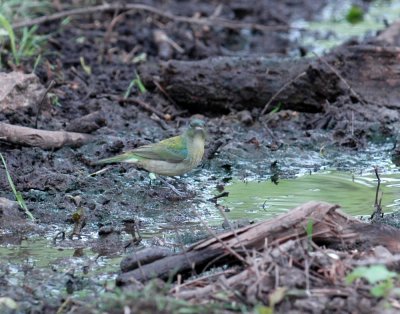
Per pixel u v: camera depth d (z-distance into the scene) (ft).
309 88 53.01
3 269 33.37
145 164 42.45
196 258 31.09
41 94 49.75
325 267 29.30
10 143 45.14
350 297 27.66
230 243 31.17
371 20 79.92
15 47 58.44
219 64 53.88
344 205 40.27
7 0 65.16
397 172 45.98
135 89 55.67
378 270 27.76
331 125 51.60
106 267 33.71
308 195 42.14
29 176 42.45
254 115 53.11
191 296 28.40
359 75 53.57
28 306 29.71
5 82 48.80
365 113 51.62
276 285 28.17
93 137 47.67
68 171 43.83
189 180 44.68
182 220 39.06
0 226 37.91
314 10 82.84
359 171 46.29
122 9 66.08
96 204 40.22
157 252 31.68
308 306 27.32
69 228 38.22
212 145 47.50
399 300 27.81
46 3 67.46
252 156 47.93
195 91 53.72
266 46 71.20
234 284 28.84
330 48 63.57
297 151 48.70
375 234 32.04
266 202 41.16
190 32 69.77
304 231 31.37
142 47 65.31
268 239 31.14
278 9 81.82
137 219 38.86
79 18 69.26
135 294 27.61
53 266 33.73
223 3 79.41
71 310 28.73
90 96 53.93
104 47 63.10
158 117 52.54
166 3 77.20
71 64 59.77
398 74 53.31
